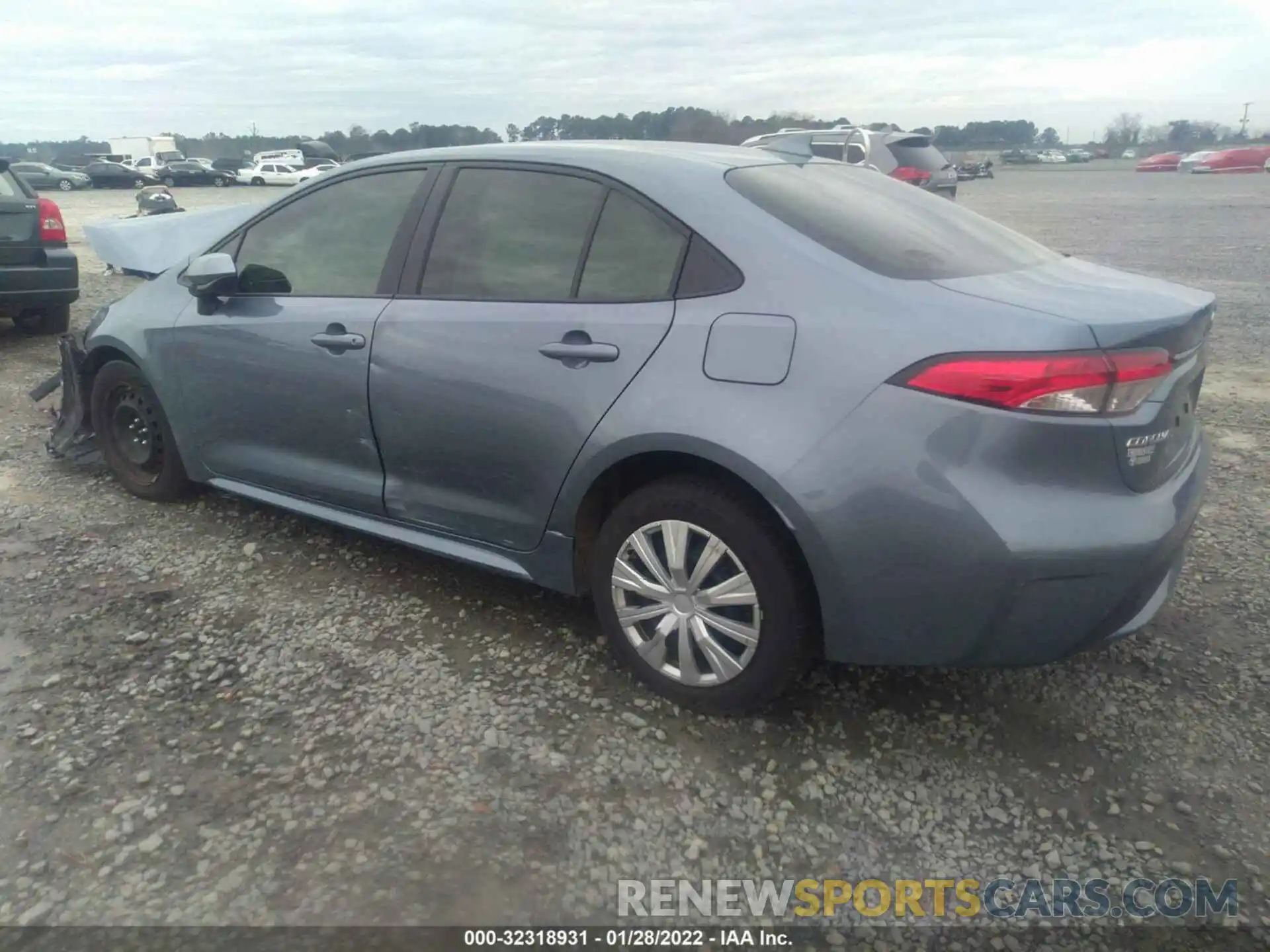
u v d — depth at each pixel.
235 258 4.09
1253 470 5.19
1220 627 3.57
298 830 2.52
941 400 2.51
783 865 2.46
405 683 3.19
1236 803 2.67
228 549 4.20
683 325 2.86
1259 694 3.15
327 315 3.65
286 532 4.38
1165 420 2.65
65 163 57.16
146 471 4.70
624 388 2.92
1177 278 12.31
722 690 2.94
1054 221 20.27
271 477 4.02
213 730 2.93
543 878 2.39
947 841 2.55
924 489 2.52
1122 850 2.51
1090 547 2.48
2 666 3.25
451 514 3.47
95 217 24.59
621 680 3.22
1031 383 2.44
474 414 3.25
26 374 7.15
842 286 2.70
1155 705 3.11
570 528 3.17
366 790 2.68
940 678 3.26
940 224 3.27
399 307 3.49
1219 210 23.28
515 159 3.40
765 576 2.78
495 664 3.32
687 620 2.98
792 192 3.11
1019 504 2.48
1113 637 2.72
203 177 50.31
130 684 3.16
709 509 2.84
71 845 2.46
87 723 2.95
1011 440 2.47
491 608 3.71
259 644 3.42
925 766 2.82
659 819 2.60
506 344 3.18
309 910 2.27
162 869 2.39
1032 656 2.65
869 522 2.58
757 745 2.90
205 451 4.25
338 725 2.96
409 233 3.56
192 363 4.12
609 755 2.85
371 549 4.21
